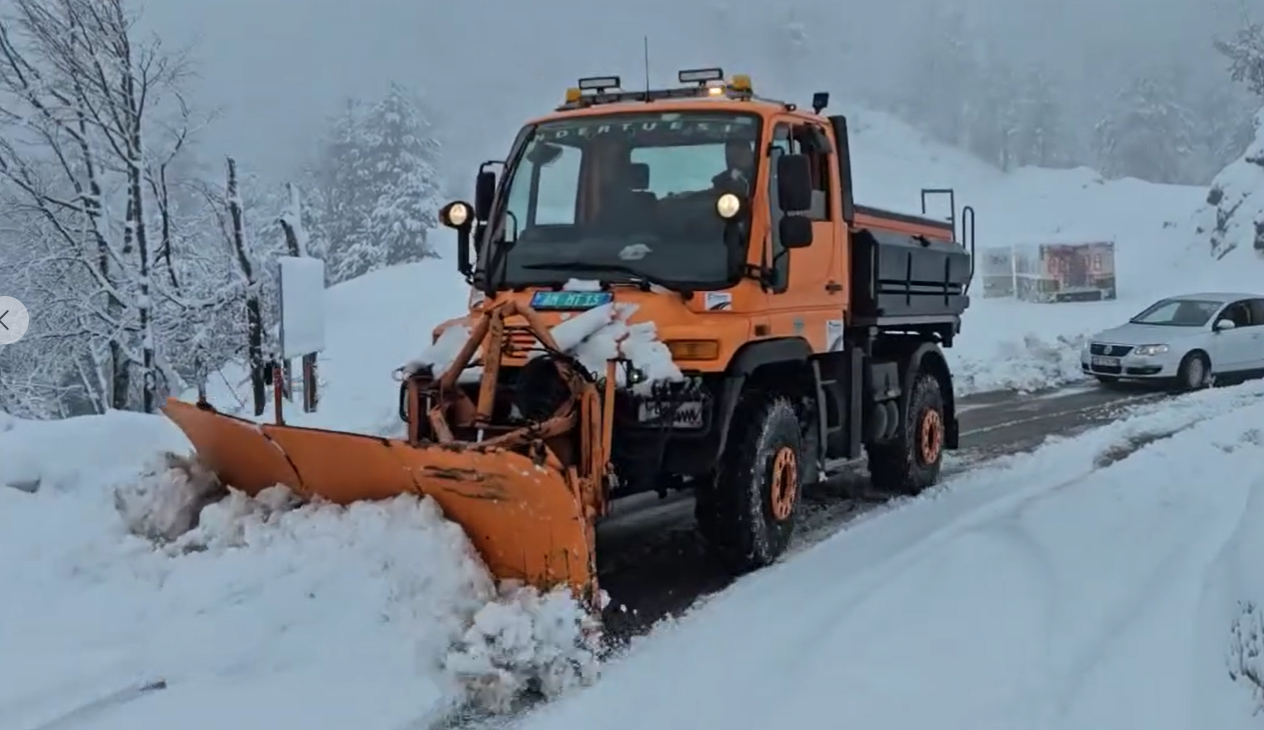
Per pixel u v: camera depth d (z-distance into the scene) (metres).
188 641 4.93
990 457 10.62
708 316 6.18
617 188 6.72
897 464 8.95
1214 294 17.83
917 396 9.11
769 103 7.10
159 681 4.68
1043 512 7.51
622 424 5.98
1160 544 6.63
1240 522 6.34
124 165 14.31
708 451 6.07
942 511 8.17
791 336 6.86
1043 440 11.54
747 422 6.62
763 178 6.53
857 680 4.76
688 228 6.45
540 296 6.35
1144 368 16.09
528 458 4.97
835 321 7.56
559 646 4.89
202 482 6.13
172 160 15.27
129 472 7.82
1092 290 34.62
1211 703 4.17
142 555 5.80
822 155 7.42
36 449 7.67
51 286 14.66
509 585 5.30
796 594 6.13
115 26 13.77
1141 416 12.97
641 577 6.77
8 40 13.85
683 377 5.91
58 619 5.20
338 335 20.91
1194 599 5.35
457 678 4.79
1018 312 28.64
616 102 7.43
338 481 5.61
